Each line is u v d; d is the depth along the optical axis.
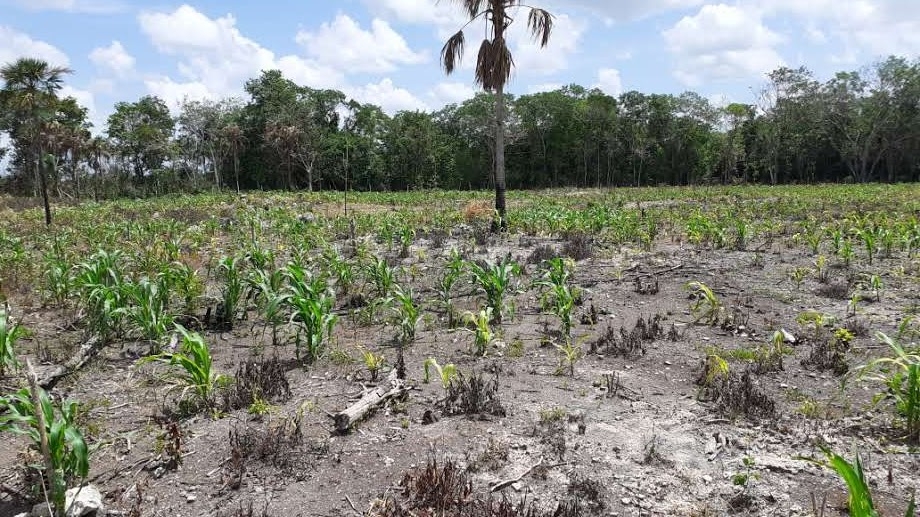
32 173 55.56
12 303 9.01
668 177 69.00
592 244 13.82
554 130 68.44
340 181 67.50
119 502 3.67
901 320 7.23
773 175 59.81
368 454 4.27
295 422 4.61
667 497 3.71
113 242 14.62
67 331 7.67
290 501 3.71
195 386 5.01
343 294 9.42
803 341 6.65
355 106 68.25
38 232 18.56
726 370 5.30
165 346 6.77
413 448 4.34
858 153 58.28
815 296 8.64
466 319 7.18
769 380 5.58
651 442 4.41
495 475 3.97
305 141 57.28
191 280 8.27
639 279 10.12
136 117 66.44
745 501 3.62
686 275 10.32
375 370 5.73
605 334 7.17
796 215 19.80
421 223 19.97
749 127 65.19
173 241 12.96
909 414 4.30
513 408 5.03
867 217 15.83
